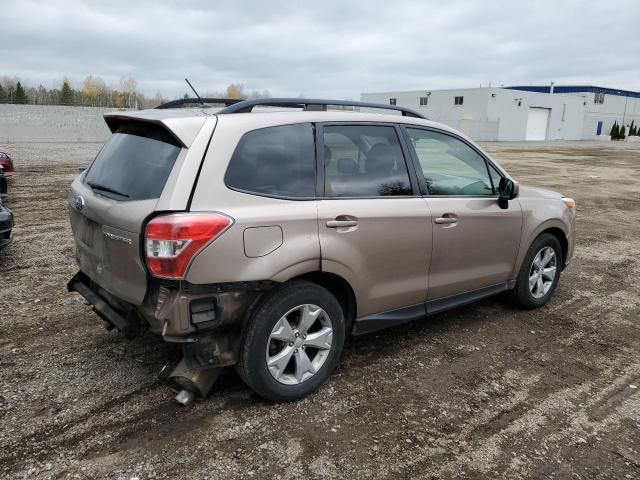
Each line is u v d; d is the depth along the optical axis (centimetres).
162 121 293
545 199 498
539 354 413
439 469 274
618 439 306
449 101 5669
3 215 568
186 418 309
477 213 418
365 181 354
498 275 455
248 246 290
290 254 305
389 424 312
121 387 340
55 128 3338
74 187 364
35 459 269
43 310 466
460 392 351
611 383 372
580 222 1005
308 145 331
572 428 315
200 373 312
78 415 308
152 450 279
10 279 550
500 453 289
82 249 348
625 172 2108
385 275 362
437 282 400
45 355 381
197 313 283
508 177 454
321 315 334
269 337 309
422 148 397
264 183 306
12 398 323
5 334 415
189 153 285
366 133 364
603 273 649
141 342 405
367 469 272
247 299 299
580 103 6525
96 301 334
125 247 292
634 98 7994
